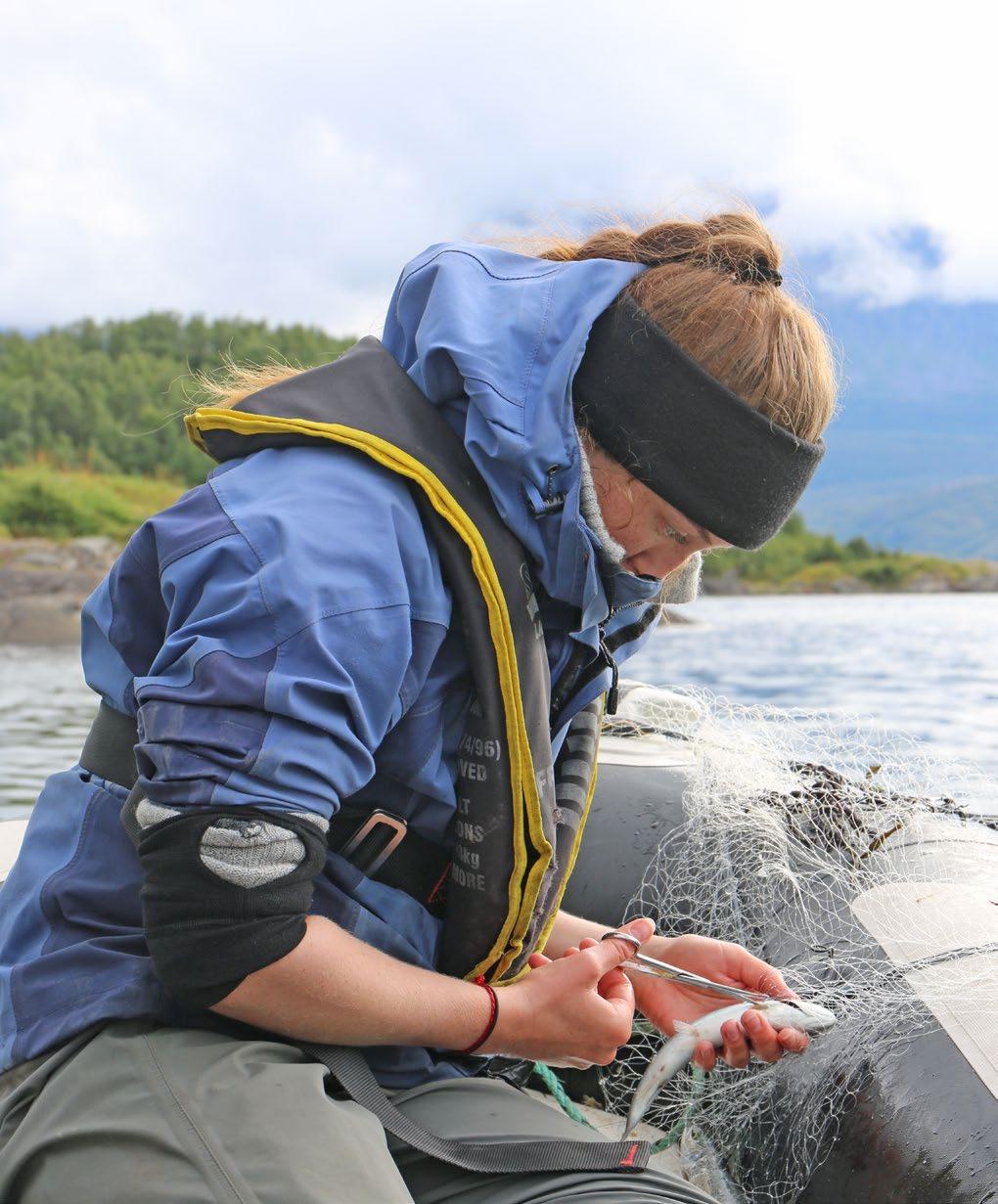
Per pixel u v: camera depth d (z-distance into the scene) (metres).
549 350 1.30
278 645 1.13
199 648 1.13
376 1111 1.17
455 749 1.31
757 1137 1.65
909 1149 1.40
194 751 1.11
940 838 1.88
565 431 1.26
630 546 1.37
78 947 1.21
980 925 1.64
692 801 2.09
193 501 1.25
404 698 1.22
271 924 1.10
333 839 1.28
